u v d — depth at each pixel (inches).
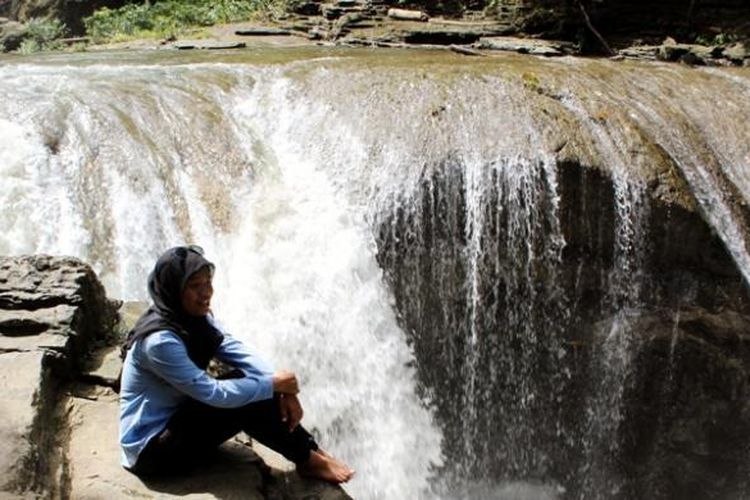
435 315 321.1
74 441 169.8
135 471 158.9
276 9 636.1
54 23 783.1
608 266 333.7
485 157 324.8
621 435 354.6
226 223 302.2
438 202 319.6
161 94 338.6
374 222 313.7
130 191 296.8
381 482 303.9
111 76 359.3
